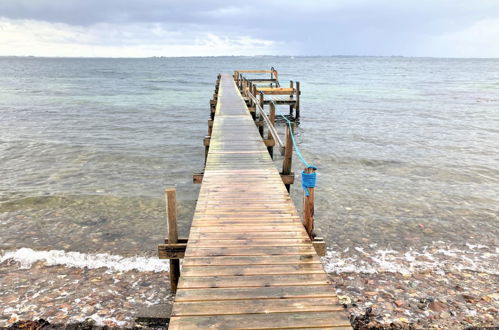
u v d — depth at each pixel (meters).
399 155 15.05
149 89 46.59
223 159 8.56
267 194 6.43
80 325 4.99
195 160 14.23
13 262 6.72
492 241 7.71
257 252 4.50
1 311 5.34
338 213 9.16
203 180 7.14
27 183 11.27
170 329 3.15
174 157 14.60
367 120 23.97
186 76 78.31
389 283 6.14
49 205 9.52
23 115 25.03
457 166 13.46
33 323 5.00
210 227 5.17
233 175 7.45
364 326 5.02
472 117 25.19
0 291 5.83
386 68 126.69
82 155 14.70
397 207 9.57
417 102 33.59
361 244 7.55
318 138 18.45
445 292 5.90
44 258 6.88
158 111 27.44
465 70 116.31
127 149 15.73
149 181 11.66
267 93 23.67
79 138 17.86
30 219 8.63
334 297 3.62
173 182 11.60
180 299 3.57
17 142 16.73
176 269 5.59
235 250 4.55
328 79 67.38
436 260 6.93
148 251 7.23
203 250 4.54
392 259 6.95
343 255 7.08
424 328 5.02
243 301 3.55
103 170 12.80
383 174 12.53
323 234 7.99
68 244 7.46
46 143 16.59
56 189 10.73
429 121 23.58
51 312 5.33
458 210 9.36
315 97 37.31
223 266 4.18
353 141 17.75
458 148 16.30
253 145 9.84
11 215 8.84
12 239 7.61
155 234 7.98
